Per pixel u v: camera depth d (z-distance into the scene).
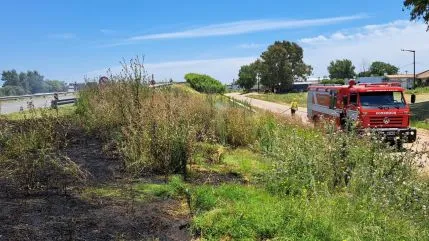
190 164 9.30
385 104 16.92
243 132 13.20
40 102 22.42
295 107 25.28
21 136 9.24
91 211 6.21
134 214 6.25
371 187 6.94
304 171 7.95
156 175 8.66
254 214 6.18
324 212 6.22
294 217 6.02
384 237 5.50
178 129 9.33
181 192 7.48
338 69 135.75
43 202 6.43
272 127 13.45
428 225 6.13
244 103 16.98
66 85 39.84
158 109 10.59
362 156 8.14
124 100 12.27
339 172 7.97
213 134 12.42
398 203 6.68
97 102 13.94
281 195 7.44
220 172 9.35
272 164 8.96
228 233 5.81
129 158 9.01
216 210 6.29
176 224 6.06
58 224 5.58
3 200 6.39
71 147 10.62
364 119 16.58
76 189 7.22
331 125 10.95
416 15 33.72
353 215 6.25
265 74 119.56
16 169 7.53
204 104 14.24
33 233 5.21
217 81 35.84
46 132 9.92
